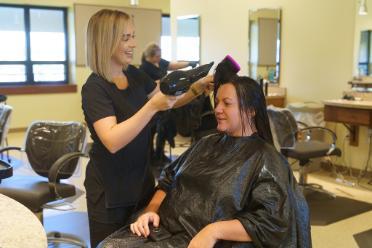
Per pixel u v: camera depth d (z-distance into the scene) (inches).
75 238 109.7
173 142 179.8
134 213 64.4
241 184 55.1
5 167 88.0
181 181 59.9
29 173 159.8
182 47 266.4
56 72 299.4
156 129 163.8
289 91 202.8
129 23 59.7
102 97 58.9
